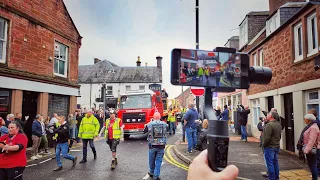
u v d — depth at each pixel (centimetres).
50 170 731
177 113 2325
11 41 983
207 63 120
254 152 934
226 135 89
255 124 1442
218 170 85
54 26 1251
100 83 3603
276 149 543
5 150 445
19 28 1026
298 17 896
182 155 880
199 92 801
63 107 1332
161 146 619
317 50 794
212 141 88
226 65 121
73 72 1423
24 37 1050
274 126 541
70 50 1395
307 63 834
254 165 732
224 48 123
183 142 1227
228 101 2111
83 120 852
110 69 3884
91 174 686
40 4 1151
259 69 124
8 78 949
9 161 445
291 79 950
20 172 457
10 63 975
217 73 120
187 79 117
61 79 1311
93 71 3881
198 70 118
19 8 1026
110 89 3594
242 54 124
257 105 1392
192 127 923
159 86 2428
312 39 840
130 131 1416
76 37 1465
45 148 998
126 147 1161
